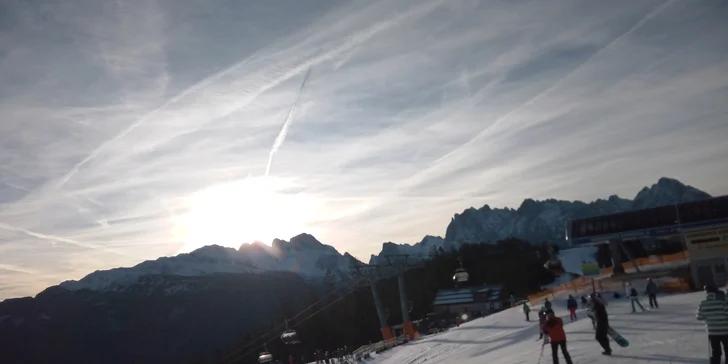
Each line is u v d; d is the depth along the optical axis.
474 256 142.62
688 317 30.92
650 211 56.94
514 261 136.00
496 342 44.06
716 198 53.78
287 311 156.12
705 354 18.91
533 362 25.00
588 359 21.92
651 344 23.22
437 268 139.38
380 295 136.38
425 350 53.34
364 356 62.91
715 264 50.53
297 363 124.00
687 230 52.31
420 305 126.81
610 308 43.62
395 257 73.88
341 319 134.75
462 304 103.94
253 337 150.25
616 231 57.84
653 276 55.09
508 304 103.12
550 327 20.69
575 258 136.62
